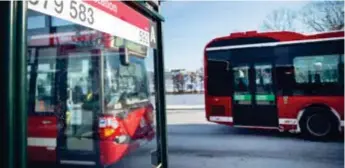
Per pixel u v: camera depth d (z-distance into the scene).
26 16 1.91
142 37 3.90
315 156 6.29
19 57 1.81
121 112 4.64
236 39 8.62
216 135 9.08
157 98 4.21
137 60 5.09
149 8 3.85
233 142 7.92
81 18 2.77
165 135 4.15
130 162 4.43
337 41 7.57
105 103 4.42
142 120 5.12
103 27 3.11
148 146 4.92
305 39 7.89
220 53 8.81
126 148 4.63
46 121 4.18
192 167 5.63
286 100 8.02
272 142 7.79
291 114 7.97
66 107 4.45
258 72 8.37
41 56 3.93
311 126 7.85
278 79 8.12
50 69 4.20
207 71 8.96
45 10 2.28
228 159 6.20
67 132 4.42
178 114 16.02
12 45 1.78
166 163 4.16
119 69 4.75
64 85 4.43
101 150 4.38
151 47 4.11
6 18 1.77
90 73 4.45
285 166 5.61
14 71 1.78
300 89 7.88
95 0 2.99
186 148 7.31
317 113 7.75
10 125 1.74
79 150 4.41
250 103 8.42
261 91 8.30
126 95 4.87
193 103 22.92
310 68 7.82
